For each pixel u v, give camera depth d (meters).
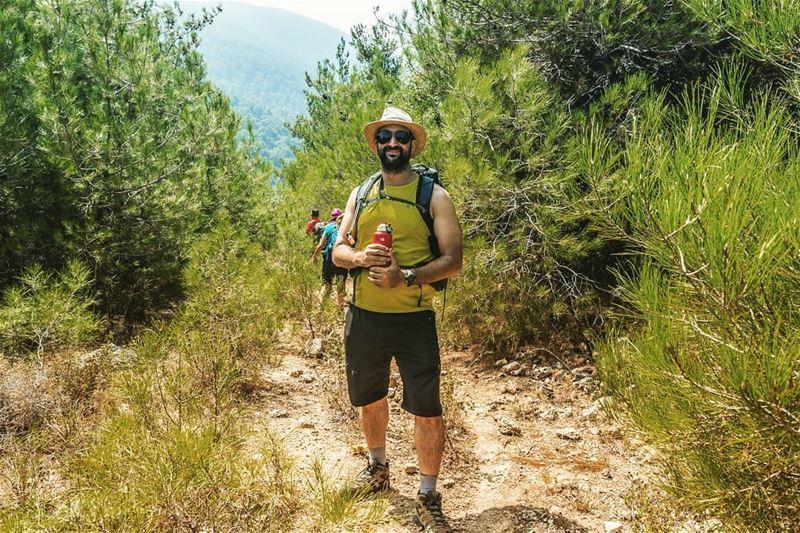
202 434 2.63
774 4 2.81
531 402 4.98
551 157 5.93
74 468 2.80
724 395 1.81
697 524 2.78
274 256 9.02
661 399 2.30
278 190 15.29
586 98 7.07
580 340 6.06
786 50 2.76
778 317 1.70
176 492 2.36
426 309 3.10
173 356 4.76
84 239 6.88
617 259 6.01
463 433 4.33
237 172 10.80
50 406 3.90
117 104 7.71
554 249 5.82
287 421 4.40
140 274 7.36
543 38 7.05
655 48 6.55
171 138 8.24
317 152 17.50
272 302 6.36
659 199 1.89
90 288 6.86
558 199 5.66
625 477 3.63
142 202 7.29
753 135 2.24
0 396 3.87
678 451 2.32
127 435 2.81
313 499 2.68
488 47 7.59
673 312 2.18
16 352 4.80
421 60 7.95
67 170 6.84
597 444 4.13
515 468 3.77
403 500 3.33
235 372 4.59
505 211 6.06
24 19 7.28
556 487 3.51
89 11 7.93
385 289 3.01
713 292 1.76
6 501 2.73
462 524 3.16
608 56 7.00
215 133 8.94
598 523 3.14
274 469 2.84
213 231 6.04
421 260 3.06
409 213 3.04
